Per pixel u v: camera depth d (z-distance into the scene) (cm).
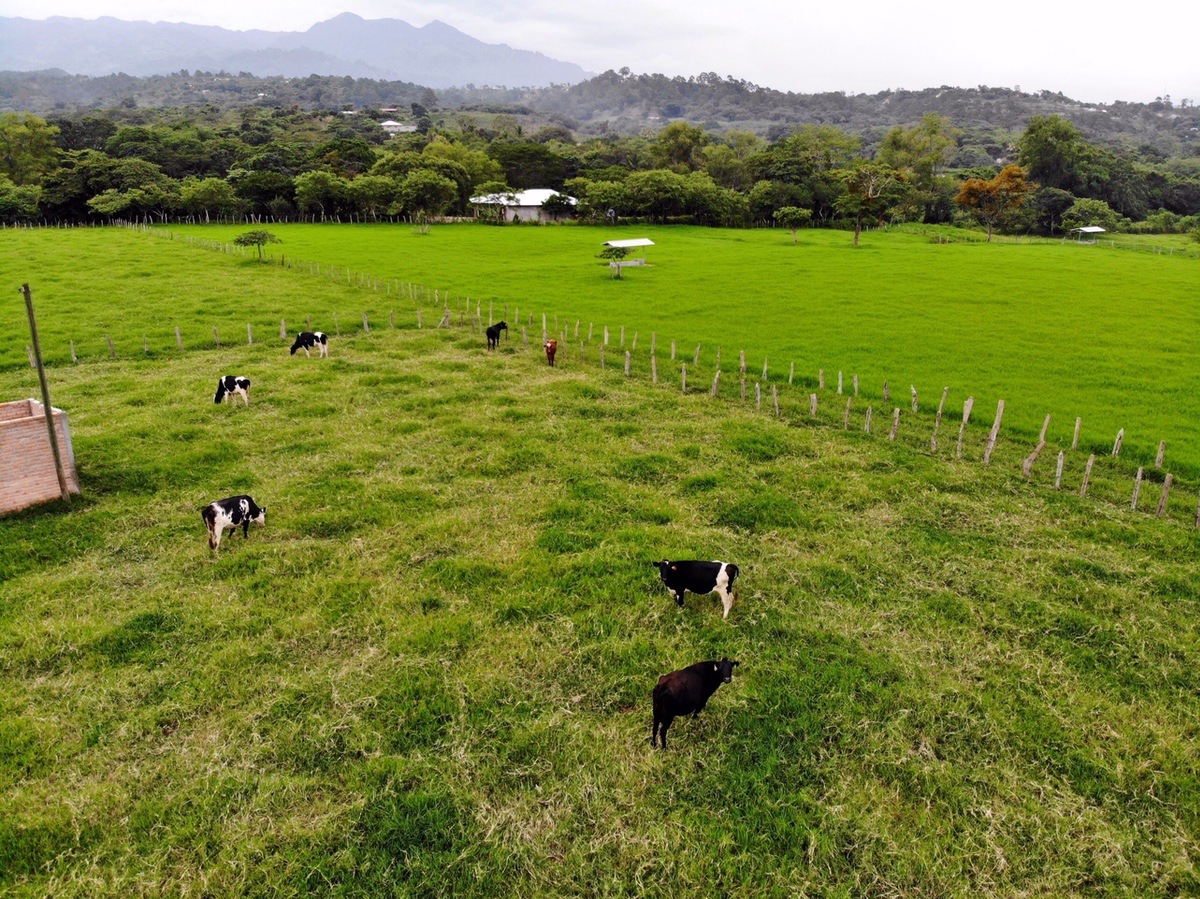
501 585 1406
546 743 1009
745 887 809
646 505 1752
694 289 5450
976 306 4878
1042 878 838
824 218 12562
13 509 1708
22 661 1182
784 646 1229
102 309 4322
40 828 878
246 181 10156
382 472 1978
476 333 3894
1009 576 1488
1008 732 1049
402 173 10794
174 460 2028
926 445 2316
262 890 802
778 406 2642
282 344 3612
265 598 1367
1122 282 5978
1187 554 1599
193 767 972
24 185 9825
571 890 812
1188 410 2752
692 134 14712
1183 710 1104
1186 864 850
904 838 876
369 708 1073
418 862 829
